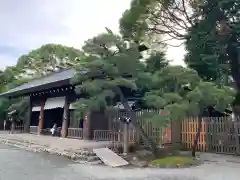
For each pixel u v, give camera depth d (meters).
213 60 13.95
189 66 15.33
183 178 6.92
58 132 18.81
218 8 14.15
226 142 11.45
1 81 39.09
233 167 8.45
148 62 11.73
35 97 22.94
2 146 14.80
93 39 9.19
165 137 13.04
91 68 9.44
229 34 14.42
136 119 10.09
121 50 9.41
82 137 16.08
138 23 15.52
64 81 15.21
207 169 8.15
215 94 8.84
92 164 9.12
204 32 14.52
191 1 15.44
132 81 9.50
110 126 14.81
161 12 16.00
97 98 9.42
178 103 8.94
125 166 8.77
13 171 7.71
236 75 15.24
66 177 7.00
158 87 10.07
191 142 12.73
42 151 12.28
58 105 18.77
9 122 29.11
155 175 7.30
